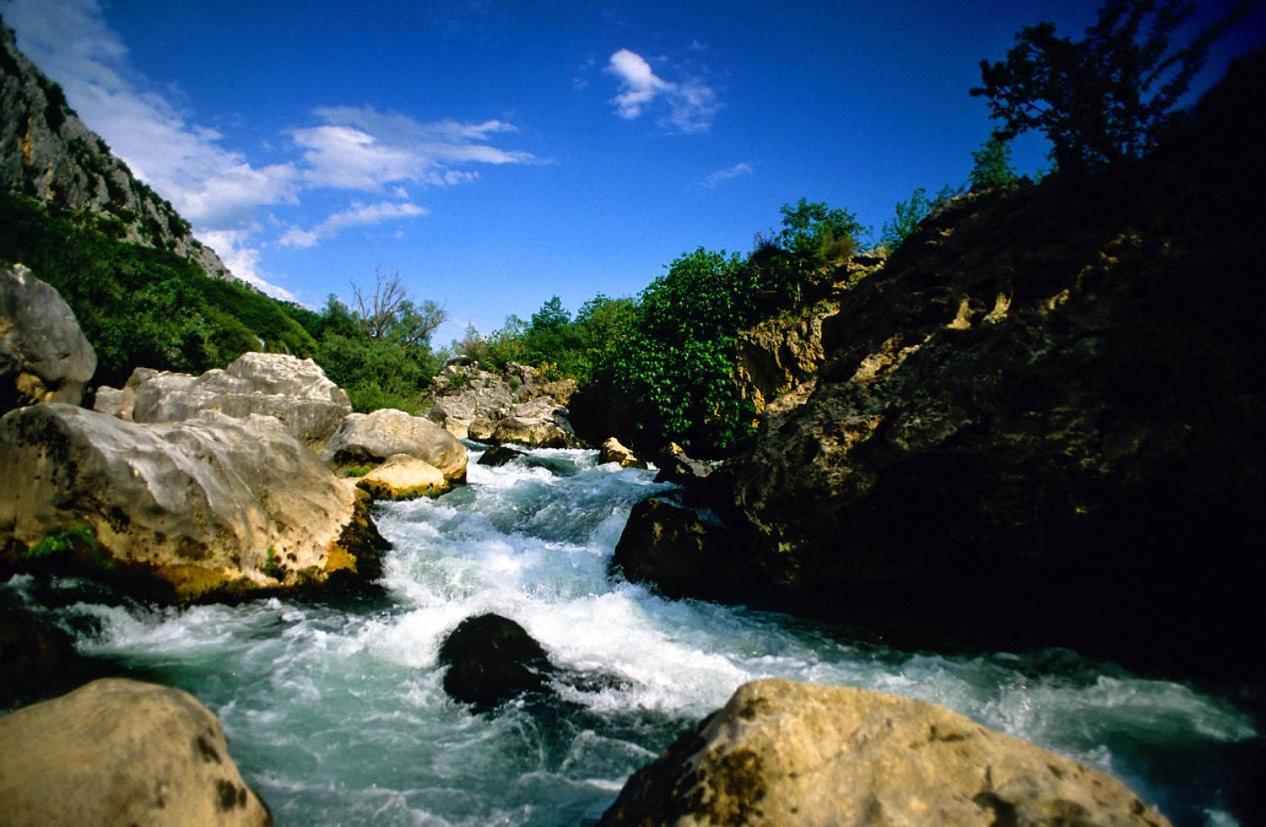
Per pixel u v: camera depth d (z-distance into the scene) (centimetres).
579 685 561
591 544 966
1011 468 566
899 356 744
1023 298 675
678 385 1683
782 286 1627
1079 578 577
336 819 381
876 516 670
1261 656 510
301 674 558
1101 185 680
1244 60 610
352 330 4144
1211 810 377
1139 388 526
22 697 470
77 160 5156
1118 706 508
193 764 286
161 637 599
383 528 969
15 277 1148
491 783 424
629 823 286
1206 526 496
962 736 281
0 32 4534
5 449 634
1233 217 560
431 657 600
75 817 240
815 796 256
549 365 3012
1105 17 647
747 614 737
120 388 1764
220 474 721
